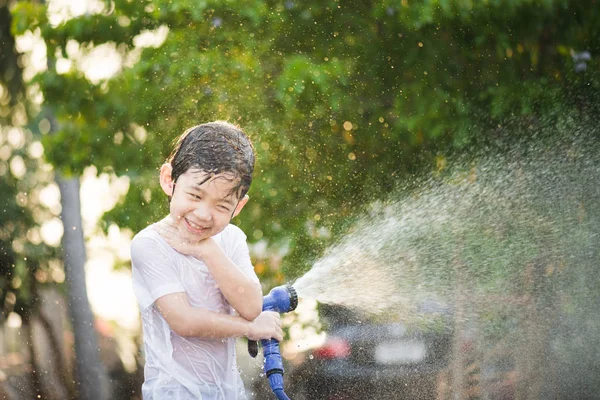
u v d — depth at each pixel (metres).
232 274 4.47
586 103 9.78
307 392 10.12
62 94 10.84
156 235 4.54
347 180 10.17
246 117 10.29
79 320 14.16
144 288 4.55
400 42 9.95
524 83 9.73
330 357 10.07
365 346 9.92
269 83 10.30
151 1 10.56
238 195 4.41
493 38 9.68
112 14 10.66
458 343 9.41
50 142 11.09
